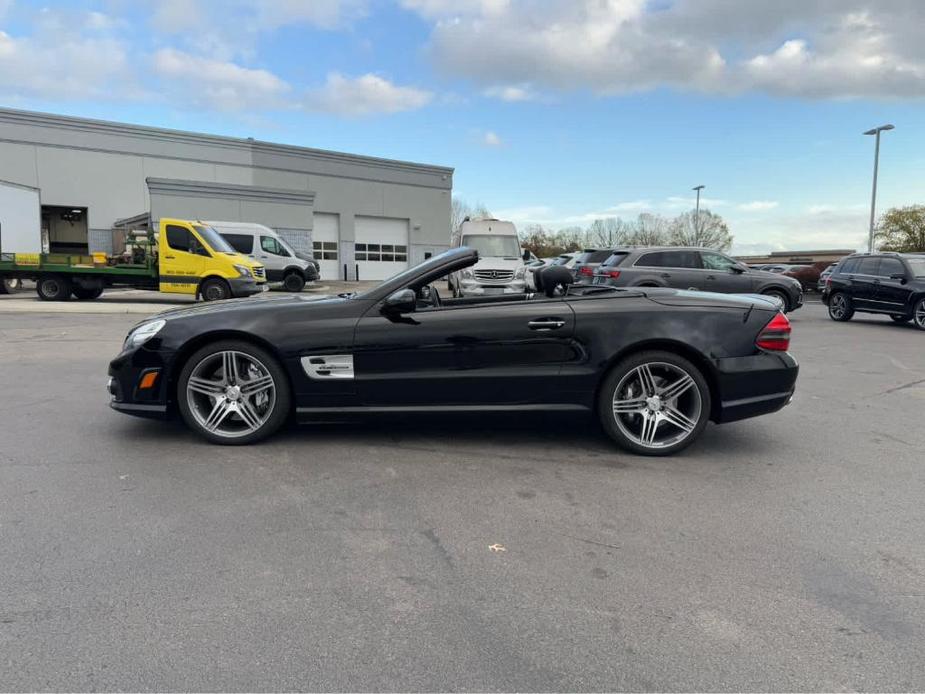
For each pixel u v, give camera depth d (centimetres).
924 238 5334
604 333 443
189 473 401
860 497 379
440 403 452
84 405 570
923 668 221
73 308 1550
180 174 3105
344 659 222
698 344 439
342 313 449
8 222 1873
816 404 629
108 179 2959
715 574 285
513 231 1734
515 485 391
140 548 300
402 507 355
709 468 428
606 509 356
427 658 224
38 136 2808
